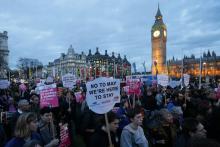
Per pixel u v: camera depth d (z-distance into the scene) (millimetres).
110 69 132125
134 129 6379
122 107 10531
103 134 6047
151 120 7625
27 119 5387
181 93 14477
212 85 29203
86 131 8430
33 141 4344
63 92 14078
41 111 6965
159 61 114375
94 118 8367
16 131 5355
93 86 6449
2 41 121812
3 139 7352
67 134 6836
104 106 6469
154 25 117000
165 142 7168
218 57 154500
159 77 16797
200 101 8844
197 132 5848
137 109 6406
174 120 8406
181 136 6090
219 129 6363
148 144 7000
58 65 166250
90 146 5988
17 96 16812
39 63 144625
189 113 9664
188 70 156250
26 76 113812
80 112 9992
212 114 6605
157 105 13625
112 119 6145
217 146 2297
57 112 9656
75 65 161250
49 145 6199
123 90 14984
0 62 91125
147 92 14398
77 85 21469
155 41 116062
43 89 8625
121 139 6316
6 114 9297
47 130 6914
